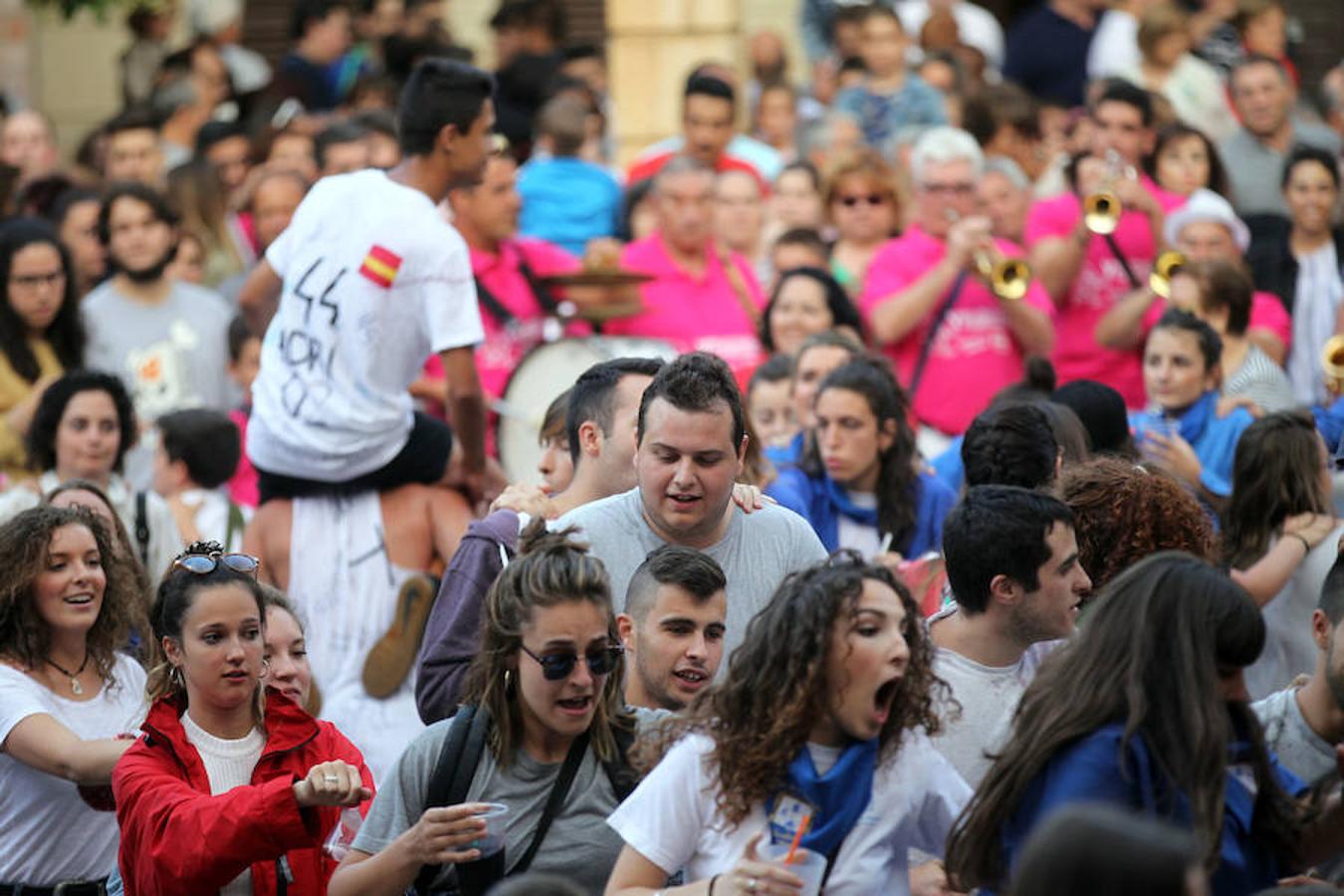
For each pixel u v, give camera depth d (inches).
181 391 1074.1
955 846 492.4
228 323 1099.3
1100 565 603.5
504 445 990.4
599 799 536.1
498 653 534.6
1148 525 603.5
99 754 622.2
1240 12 1453.0
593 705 532.7
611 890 500.4
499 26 1485.0
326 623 799.7
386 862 514.6
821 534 775.7
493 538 620.4
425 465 805.2
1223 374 917.8
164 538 832.3
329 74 1594.5
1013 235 1159.0
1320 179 1155.3
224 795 548.7
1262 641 486.9
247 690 588.4
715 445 590.6
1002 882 487.8
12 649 653.3
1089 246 1079.0
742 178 1237.1
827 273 994.1
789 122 1551.4
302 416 786.8
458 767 532.7
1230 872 488.7
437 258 778.2
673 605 570.9
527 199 1300.4
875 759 499.8
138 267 1074.1
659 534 609.6
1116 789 473.7
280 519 804.6
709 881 482.0
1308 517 724.7
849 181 1147.3
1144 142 1136.8
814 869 491.2
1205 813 471.2
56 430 839.1
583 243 1296.8
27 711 636.7
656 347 1029.8
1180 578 486.0
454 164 790.5
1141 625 483.2
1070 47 1589.6
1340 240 1195.3
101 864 652.1
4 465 948.6
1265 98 1256.8
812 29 1737.2
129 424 850.8
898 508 775.1
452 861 512.7
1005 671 573.6
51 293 1004.6
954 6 1676.9
